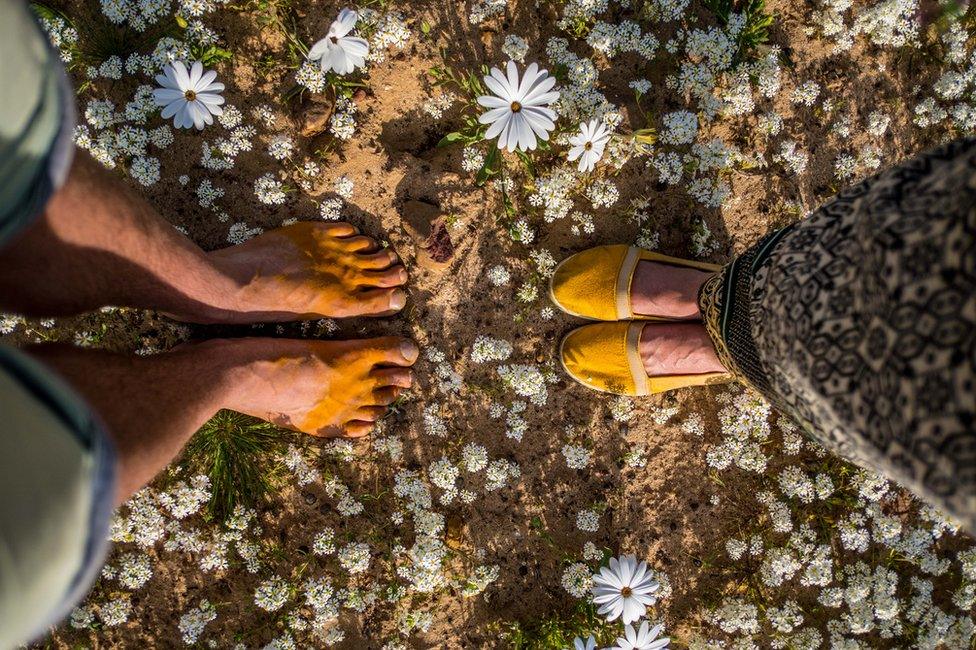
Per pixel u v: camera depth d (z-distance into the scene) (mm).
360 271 792
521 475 845
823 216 517
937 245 387
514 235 815
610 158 823
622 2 823
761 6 822
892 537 857
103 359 565
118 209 553
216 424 793
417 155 824
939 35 868
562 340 837
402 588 814
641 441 856
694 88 824
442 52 812
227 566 823
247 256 739
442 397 837
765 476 858
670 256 831
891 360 419
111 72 777
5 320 796
